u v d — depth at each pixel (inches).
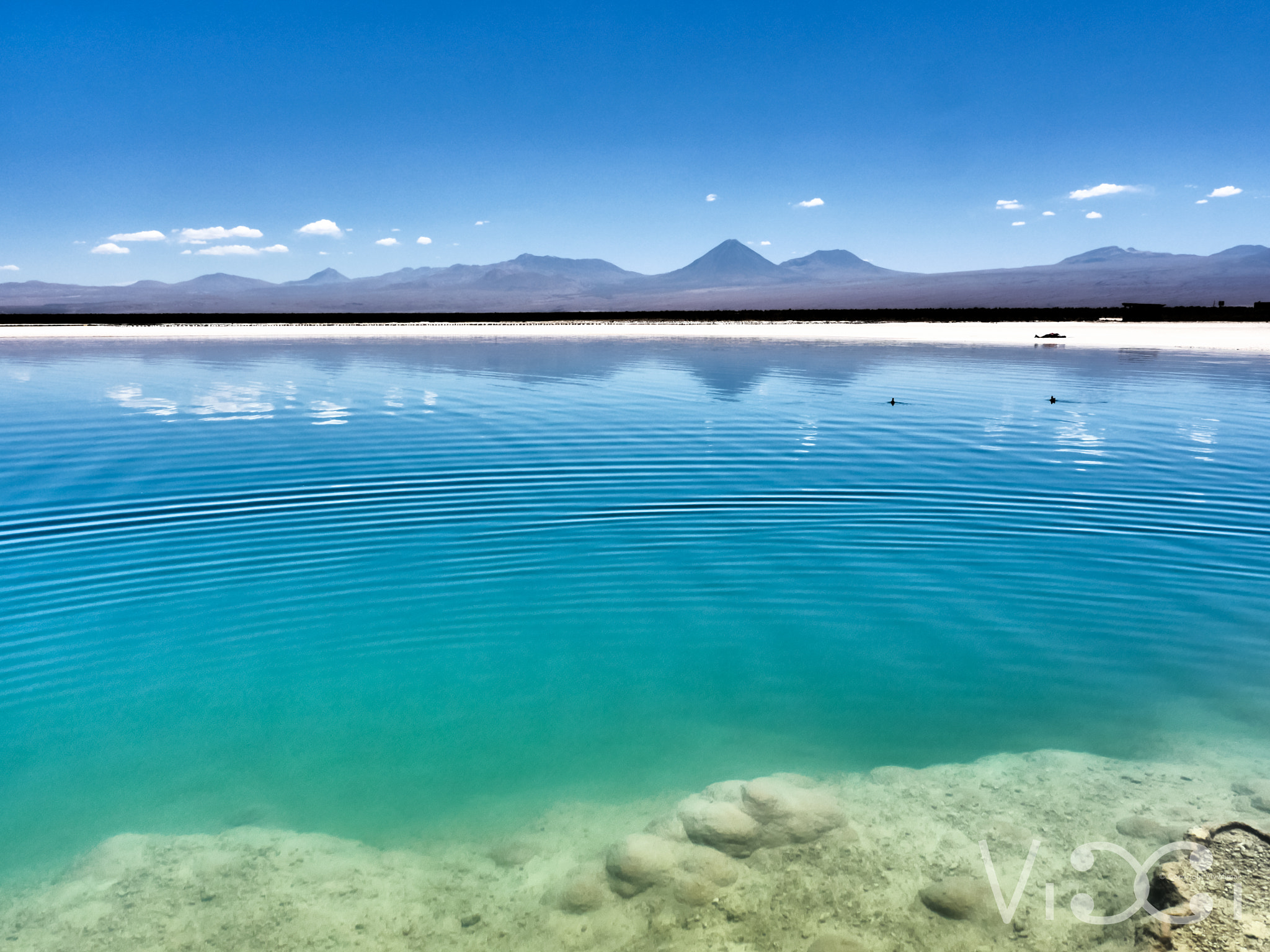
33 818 226.8
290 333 2519.7
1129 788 228.7
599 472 591.2
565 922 183.3
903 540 442.0
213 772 249.8
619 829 222.1
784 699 288.2
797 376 1237.7
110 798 236.2
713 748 261.0
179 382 1143.6
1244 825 206.4
